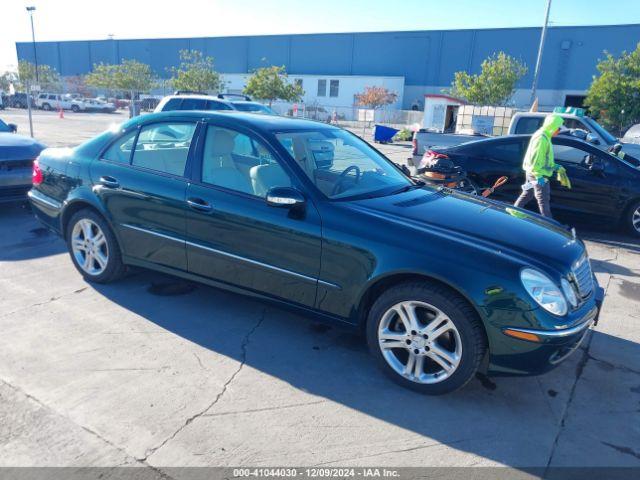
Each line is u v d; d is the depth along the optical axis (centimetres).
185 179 399
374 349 338
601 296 351
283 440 277
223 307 438
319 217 343
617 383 354
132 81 4828
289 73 5478
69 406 296
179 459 259
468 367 308
